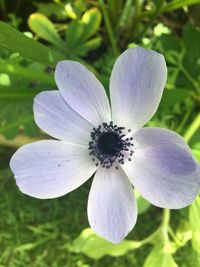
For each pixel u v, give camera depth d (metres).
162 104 0.11
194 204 0.10
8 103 0.11
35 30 0.11
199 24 0.13
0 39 0.09
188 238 0.10
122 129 0.08
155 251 0.10
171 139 0.07
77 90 0.08
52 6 0.12
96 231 0.08
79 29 0.11
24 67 0.11
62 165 0.08
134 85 0.08
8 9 0.13
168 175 0.07
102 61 0.12
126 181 0.08
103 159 0.08
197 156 0.10
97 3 0.13
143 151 0.08
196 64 0.11
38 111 0.07
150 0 0.13
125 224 0.08
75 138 0.08
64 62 0.07
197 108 0.12
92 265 0.11
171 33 0.13
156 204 0.08
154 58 0.07
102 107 0.08
